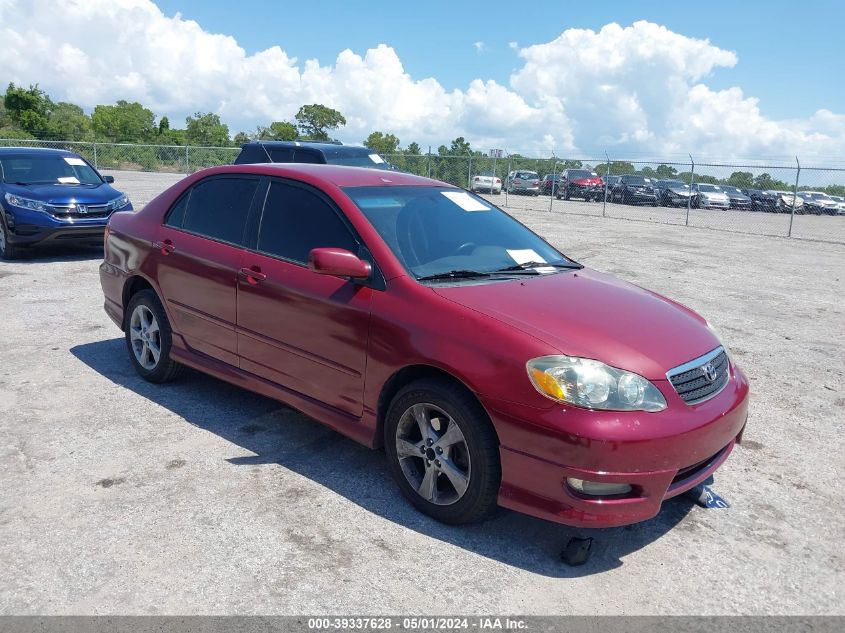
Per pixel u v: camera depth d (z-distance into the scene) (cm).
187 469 388
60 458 395
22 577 289
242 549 314
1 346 599
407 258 375
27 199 988
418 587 293
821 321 827
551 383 301
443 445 335
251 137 5025
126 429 438
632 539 341
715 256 1409
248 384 436
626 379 306
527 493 310
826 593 303
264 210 435
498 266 402
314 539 325
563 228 1908
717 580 309
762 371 619
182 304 473
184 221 486
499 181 3209
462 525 342
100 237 1032
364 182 427
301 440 432
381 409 363
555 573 309
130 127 5922
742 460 435
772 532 352
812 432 483
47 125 4725
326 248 381
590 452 293
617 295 388
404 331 344
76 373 537
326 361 383
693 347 344
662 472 303
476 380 315
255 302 418
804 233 2122
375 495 368
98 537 319
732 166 2083
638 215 2534
